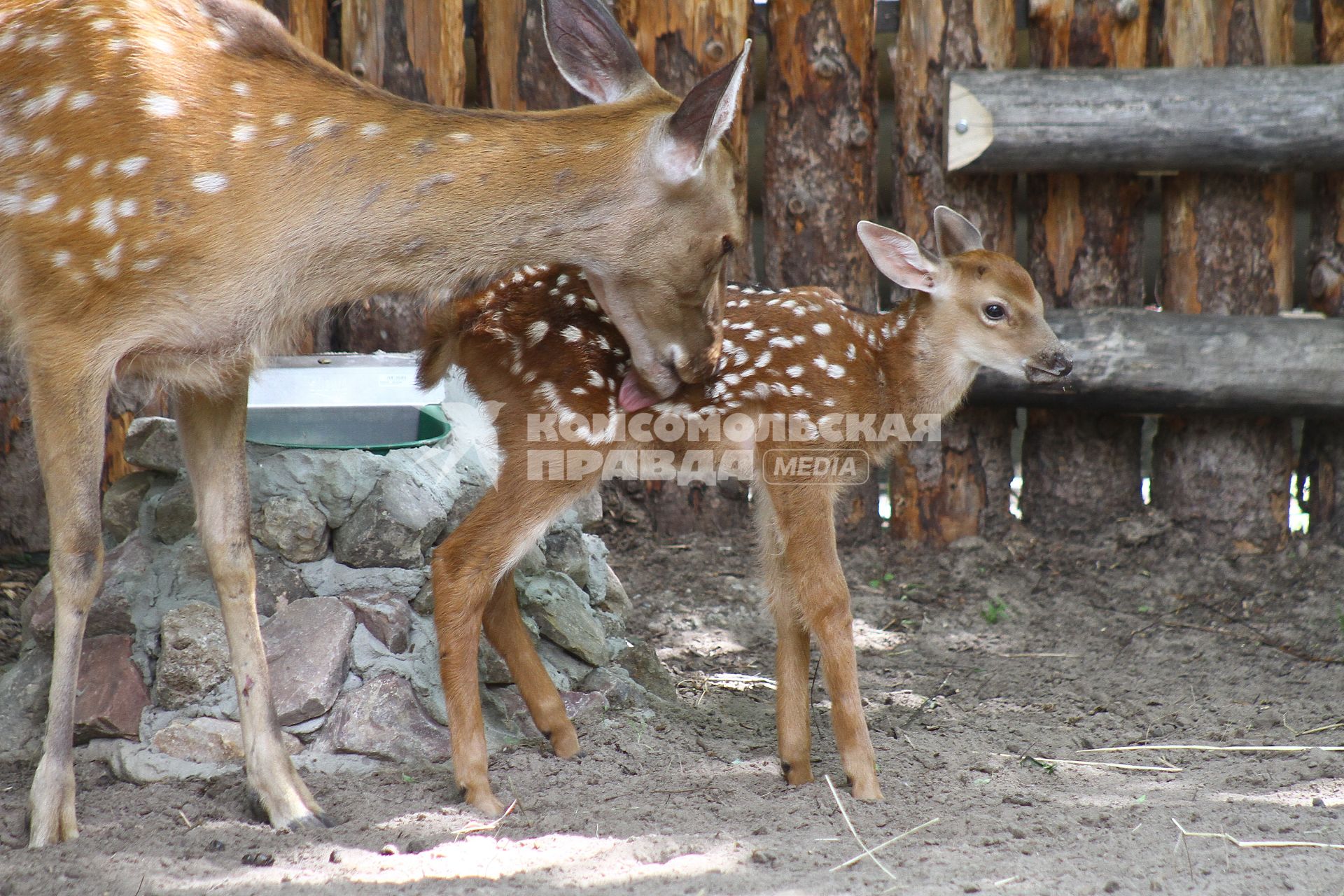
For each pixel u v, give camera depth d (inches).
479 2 412.8
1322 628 373.7
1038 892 193.2
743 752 282.8
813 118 418.0
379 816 234.4
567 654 302.7
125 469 385.7
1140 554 422.3
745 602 401.1
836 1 411.5
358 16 407.2
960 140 398.9
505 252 233.5
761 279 454.3
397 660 271.0
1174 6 404.8
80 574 217.6
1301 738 294.7
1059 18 408.8
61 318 215.2
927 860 210.2
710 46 412.8
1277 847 216.2
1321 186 417.1
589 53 253.6
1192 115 387.9
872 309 426.3
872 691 333.1
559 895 192.1
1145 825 230.4
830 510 262.7
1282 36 409.7
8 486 394.3
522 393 253.6
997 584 410.3
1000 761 276.7
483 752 243.8
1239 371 400.2
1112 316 405.1
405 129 228.2
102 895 196.1
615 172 233.8
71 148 212.8
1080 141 393.1
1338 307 416.8
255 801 233.3
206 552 236.4
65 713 220.1
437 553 247.3
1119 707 319.9
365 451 287.3
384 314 410.3
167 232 213.3
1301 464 441.4
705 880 199.6
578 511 335.3
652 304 243.1
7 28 219.0
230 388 231.3
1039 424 433.4
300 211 221.9
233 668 236.8
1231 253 414.9
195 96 217.6
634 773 263.1
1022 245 450.9
